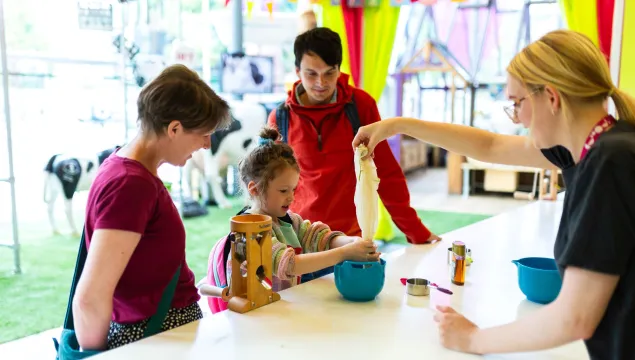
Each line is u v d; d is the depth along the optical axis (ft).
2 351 8.87
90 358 3.17
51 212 16.14
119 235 3.36
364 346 3.37
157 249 3.73
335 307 4.08
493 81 25.53
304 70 6.24
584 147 2.78
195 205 19.95
